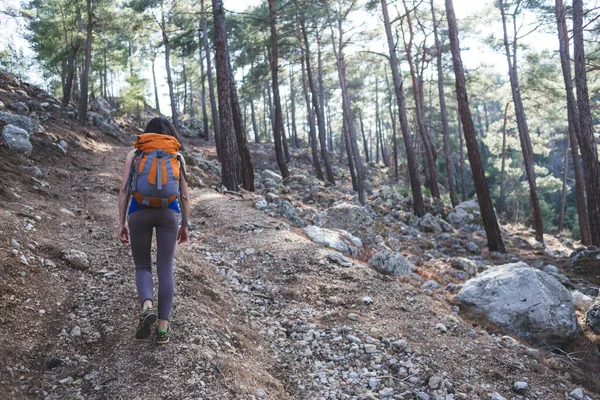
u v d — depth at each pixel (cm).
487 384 401
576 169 2022
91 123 2258
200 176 1556
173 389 301
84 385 299
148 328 319
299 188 1964
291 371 394
